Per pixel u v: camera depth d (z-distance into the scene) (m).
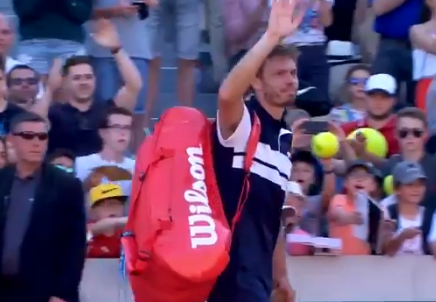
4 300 18.30
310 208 21.55
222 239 14.32
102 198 20.28
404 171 21.53
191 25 25.69
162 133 15.19
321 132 22.52
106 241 20.19
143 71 24.92
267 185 15.06
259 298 14.91
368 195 21.53
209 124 15.35
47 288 18.27
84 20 24.58
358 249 21.27
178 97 25.73
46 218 18.28
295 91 15.23
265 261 15.20
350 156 22.84
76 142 22.06
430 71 26.12
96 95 23.52
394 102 24.34
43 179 18.44
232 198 15.00
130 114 22.11
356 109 24.77
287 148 15.39
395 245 21.34
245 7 25.36
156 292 14.64
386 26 26.41
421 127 23.23
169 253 14.17
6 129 22.03
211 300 15.08
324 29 26.34
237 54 25.62
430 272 21.48
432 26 26.11
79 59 22.77
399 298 21.38
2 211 18.33
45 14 24.44
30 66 24.30
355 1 27.64
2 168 18.52
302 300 21.05
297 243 21.00
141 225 14.68
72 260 18.30
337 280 21.17
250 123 14.95
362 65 25.20
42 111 22.36
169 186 14.65
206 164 14.95
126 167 21.70
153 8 25.20
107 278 20.14
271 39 14.30
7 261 18.22
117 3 24.61
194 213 14.46
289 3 14.36
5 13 26.08
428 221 21.64
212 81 26.27
